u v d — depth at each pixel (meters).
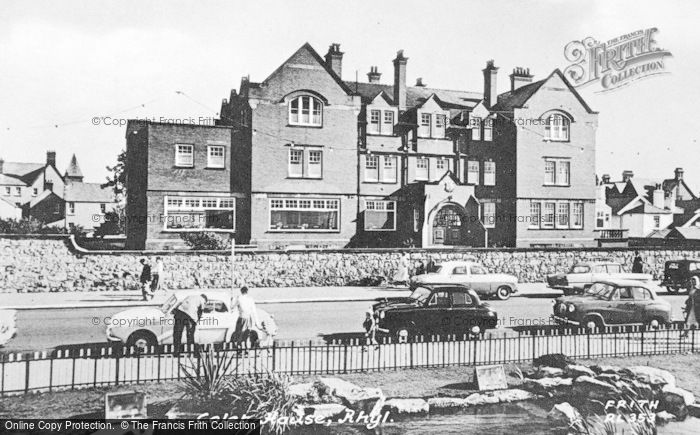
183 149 31.78
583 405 13.30
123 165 37.72
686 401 13.72
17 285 23.16
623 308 18.66
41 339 16.45
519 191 36.88
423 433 11.79
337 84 33.91
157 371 13.98
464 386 14.01
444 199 33.50
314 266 26.33
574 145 37.94
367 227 35.16
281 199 32.81
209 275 24.89
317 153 33.69
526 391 13.61
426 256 27.66
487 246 34.66
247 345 15.48
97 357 13.12
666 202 51.19
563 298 19.25
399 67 37.03
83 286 23.80
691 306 19.23
